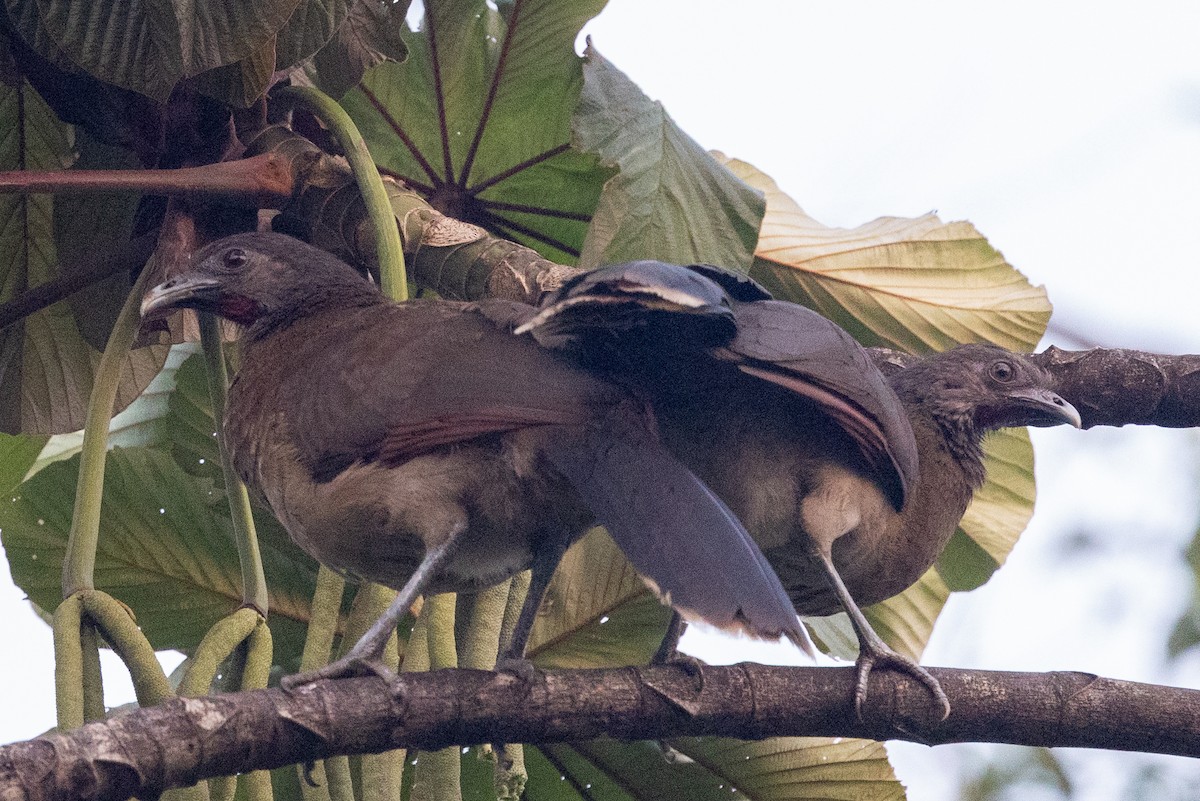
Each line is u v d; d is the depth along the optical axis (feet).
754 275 34.35
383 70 32.89
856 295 34.32
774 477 27.20
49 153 32.32
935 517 30.42
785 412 27.25
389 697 21.57
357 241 30.58
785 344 25.43
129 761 19.30
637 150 29.09
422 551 24.94
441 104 32.99
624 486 23.08
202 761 19.99
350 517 24.62
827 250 33.99
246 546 25.31
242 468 26.71
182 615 29.66
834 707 23.88
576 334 24.41
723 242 29.43
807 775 28.53
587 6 32.53
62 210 31.89
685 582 21.99
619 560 29.35
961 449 31.53
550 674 22.76
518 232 33.91
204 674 23.32
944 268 34.01
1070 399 31.91
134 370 33.12
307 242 31.48
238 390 27.48
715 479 27.20
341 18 28.84
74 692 22.48
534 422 23.73
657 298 21.88
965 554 35.47
